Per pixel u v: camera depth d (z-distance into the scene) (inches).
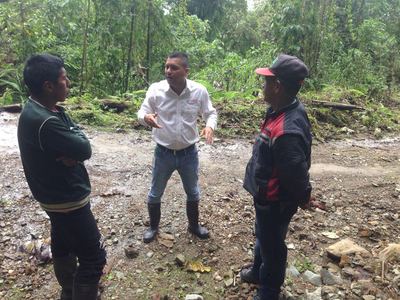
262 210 99.8
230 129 265.3
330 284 124.3
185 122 124.8
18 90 319.3
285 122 91.7
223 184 188.9
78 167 92.0
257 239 113.4
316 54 377.4
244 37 611.2
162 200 167.9
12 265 127.9
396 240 149.6
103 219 152.8
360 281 124.5
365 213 169.0
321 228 155.0
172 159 128.9
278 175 95.0
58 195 88.6
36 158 85.6
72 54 343.6
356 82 403.2
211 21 671.1
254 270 120.0
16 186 173.9
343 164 226.8
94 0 328.5
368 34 456.4
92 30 336.5
